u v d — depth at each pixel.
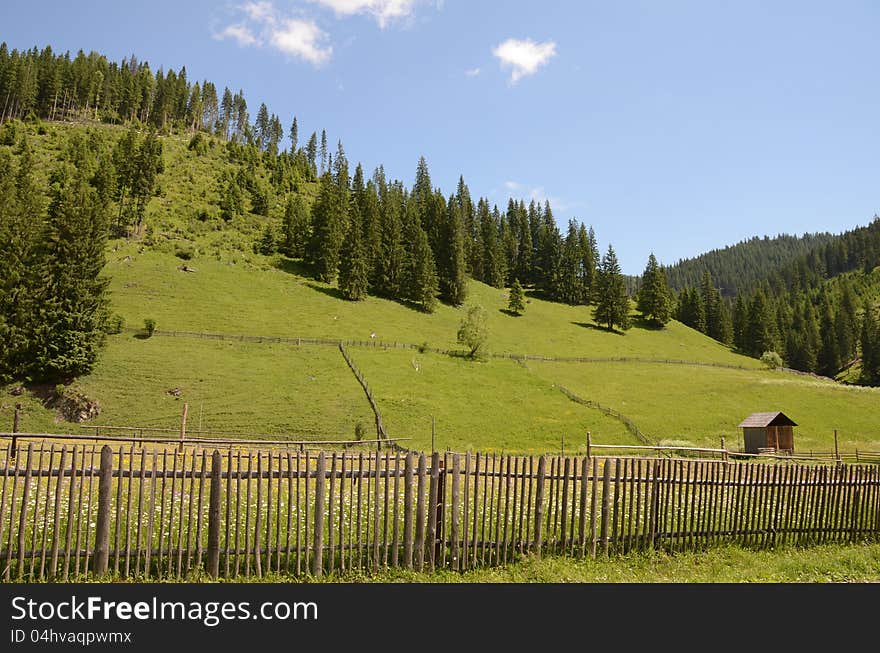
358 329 98.69
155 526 11.30
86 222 70.75
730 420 67.50
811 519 14.12
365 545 10.28
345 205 159.25
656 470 12.36
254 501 13.32
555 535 11.32
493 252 165.75
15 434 15.92
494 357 94.62
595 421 65.06
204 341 79.75
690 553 12.21
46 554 9.35
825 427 66.38
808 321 170.00
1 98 189.88
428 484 10.78
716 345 141.00
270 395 64.56
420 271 126.06
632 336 133.00
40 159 155.00
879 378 130.88
